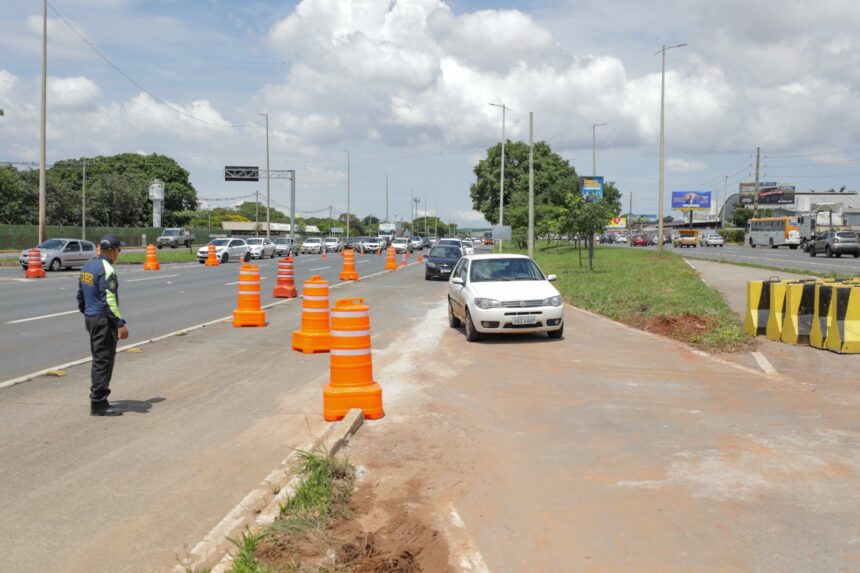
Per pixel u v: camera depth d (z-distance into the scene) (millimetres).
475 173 87062
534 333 13930
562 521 4902
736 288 21188
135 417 7727
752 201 130625
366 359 7691
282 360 11172
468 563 4320
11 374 9883
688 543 4543
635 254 45719
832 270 30984
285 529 4594
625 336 13195
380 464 6117
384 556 4355
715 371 9867
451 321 15070
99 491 5562
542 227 61031
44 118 35250
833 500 5211
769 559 4312
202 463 6234
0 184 67812
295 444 6777
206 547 4492
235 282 27047
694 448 6469
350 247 66688
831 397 8305
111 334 7793
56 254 33969
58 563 4375
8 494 5492
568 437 6871
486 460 6215
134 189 86562
